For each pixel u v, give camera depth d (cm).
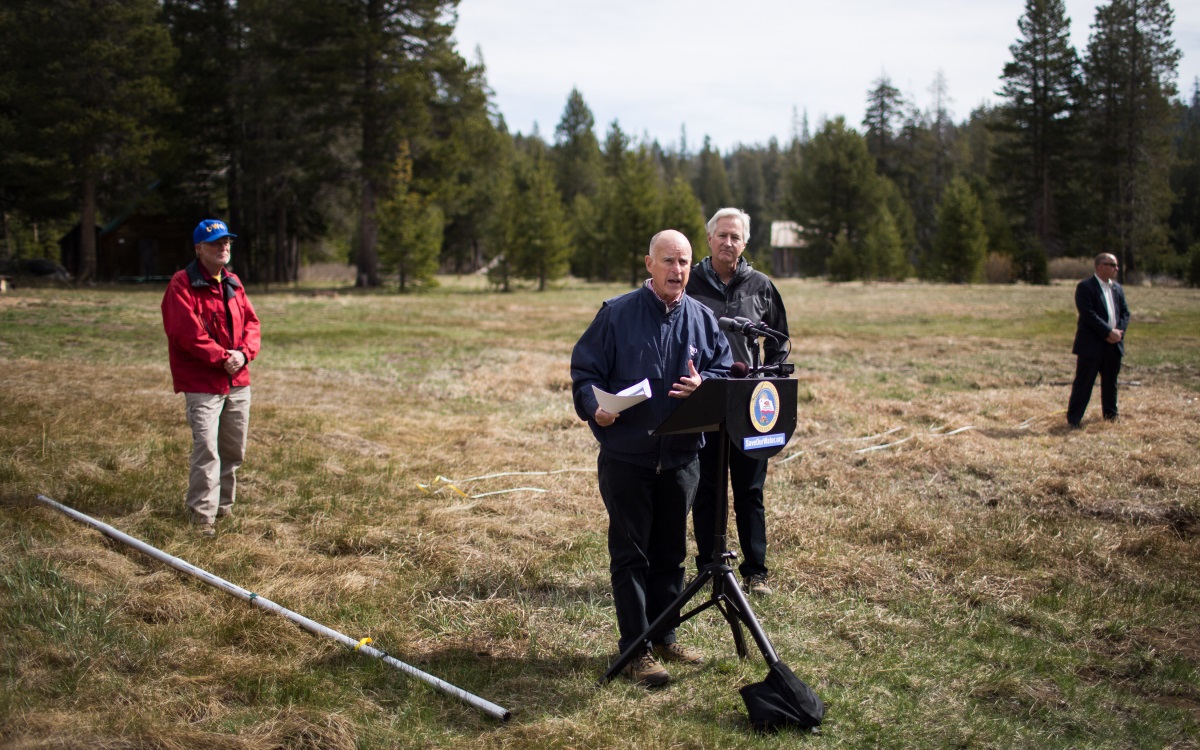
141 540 468
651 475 346
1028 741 305
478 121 3591
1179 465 670
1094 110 4788
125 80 3027
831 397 1000
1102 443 752
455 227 5666
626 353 345
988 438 795
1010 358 1384
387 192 3612
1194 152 5916
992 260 4181
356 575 438
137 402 819
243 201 3738
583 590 443
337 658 352
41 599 376
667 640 368
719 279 446
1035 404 955
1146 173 4641
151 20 3312
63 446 632
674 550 363
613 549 353
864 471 680
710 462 425
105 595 391
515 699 329
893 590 443
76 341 1355
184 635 362
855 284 4275
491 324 2030
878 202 5769
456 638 384
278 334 1628
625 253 4566
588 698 329
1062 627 398
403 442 765
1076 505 586
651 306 350
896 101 7244
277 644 360
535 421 872
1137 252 4634
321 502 561
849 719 318
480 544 500
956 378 1177
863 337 1720
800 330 1845
